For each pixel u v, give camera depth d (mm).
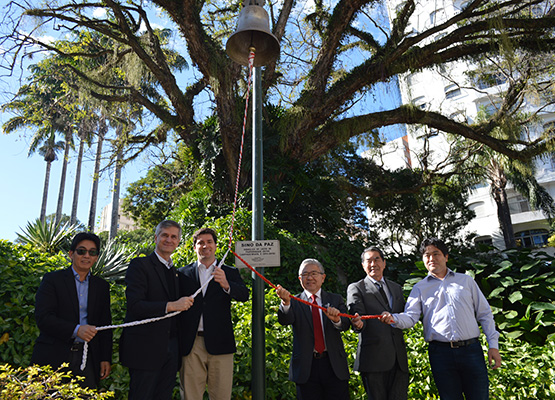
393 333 3926
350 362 4785
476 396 3543
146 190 24625
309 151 12977
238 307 5848
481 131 15750
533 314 7031
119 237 8977
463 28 13211
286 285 8516
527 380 4824
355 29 14727
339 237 11328
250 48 4867
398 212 19609
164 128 17672
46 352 3357
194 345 3631
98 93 16484
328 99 13234
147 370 3350
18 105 15414
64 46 15453
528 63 15250
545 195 27797
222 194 12617
